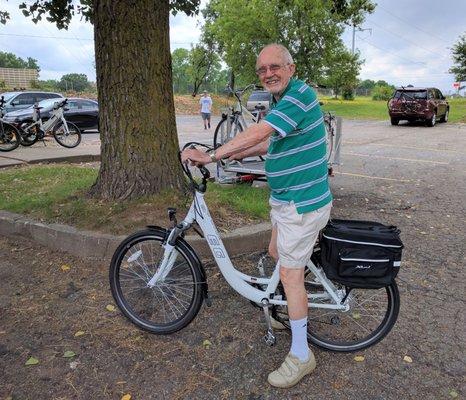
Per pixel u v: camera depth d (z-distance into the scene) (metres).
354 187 7.77
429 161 10.66
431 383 2.72
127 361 2.90
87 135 17.58
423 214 6.11
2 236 4.80
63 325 3.29
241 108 6.61
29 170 7.75
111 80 4.67
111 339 3.12
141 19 4.54
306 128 2.45
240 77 37.94
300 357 2.71
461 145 13.84
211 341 3.10
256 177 6.27
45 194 5.55
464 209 6.39
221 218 4.68
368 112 32.66
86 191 5.24
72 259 4.27
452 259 4.54
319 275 2.86
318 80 34.00
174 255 3.07
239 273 3.00
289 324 2.92
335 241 2.69
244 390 2.65
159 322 3.26
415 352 3.01
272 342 2.92
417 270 4.27
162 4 4.68
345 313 3.36
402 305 3.61
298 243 2.59
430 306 3.60
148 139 4.79
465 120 24.34
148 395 2.61
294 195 2.54
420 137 16.27
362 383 2.72
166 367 2.85
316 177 2.55
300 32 32.12
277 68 2.46
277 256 2.92
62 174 7.29
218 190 5.77
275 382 2.66
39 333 3.19
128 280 3.41
